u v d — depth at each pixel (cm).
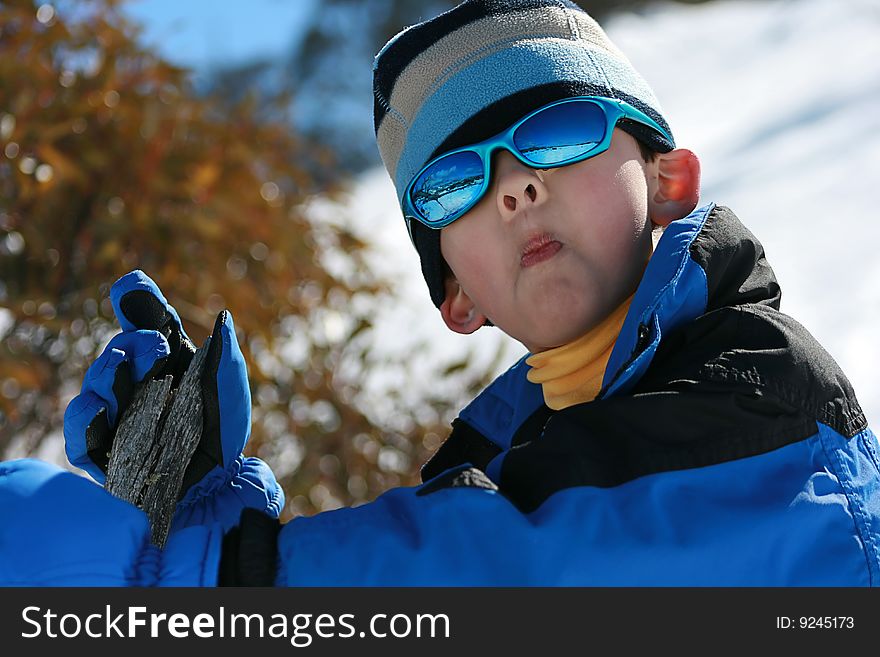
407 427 277
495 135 117
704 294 100
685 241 101
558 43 121
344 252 300
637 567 87
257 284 274
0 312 258
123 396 113
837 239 426
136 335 115
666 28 910
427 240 129
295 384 271
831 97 621
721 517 89
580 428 93
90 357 253
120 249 250
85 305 251
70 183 249
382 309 304
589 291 114
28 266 251
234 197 262
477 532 87
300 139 309
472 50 123
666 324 100
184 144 262
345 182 318
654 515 89
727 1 933
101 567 83
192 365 113
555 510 89
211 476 122
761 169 536
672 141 129
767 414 93
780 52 767
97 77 252
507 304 118
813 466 93
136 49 268
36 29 259
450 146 120
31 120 241
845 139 541
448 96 122
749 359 94
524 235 114
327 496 270
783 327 97
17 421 253
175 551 87
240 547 88
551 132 115
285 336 282
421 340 296
